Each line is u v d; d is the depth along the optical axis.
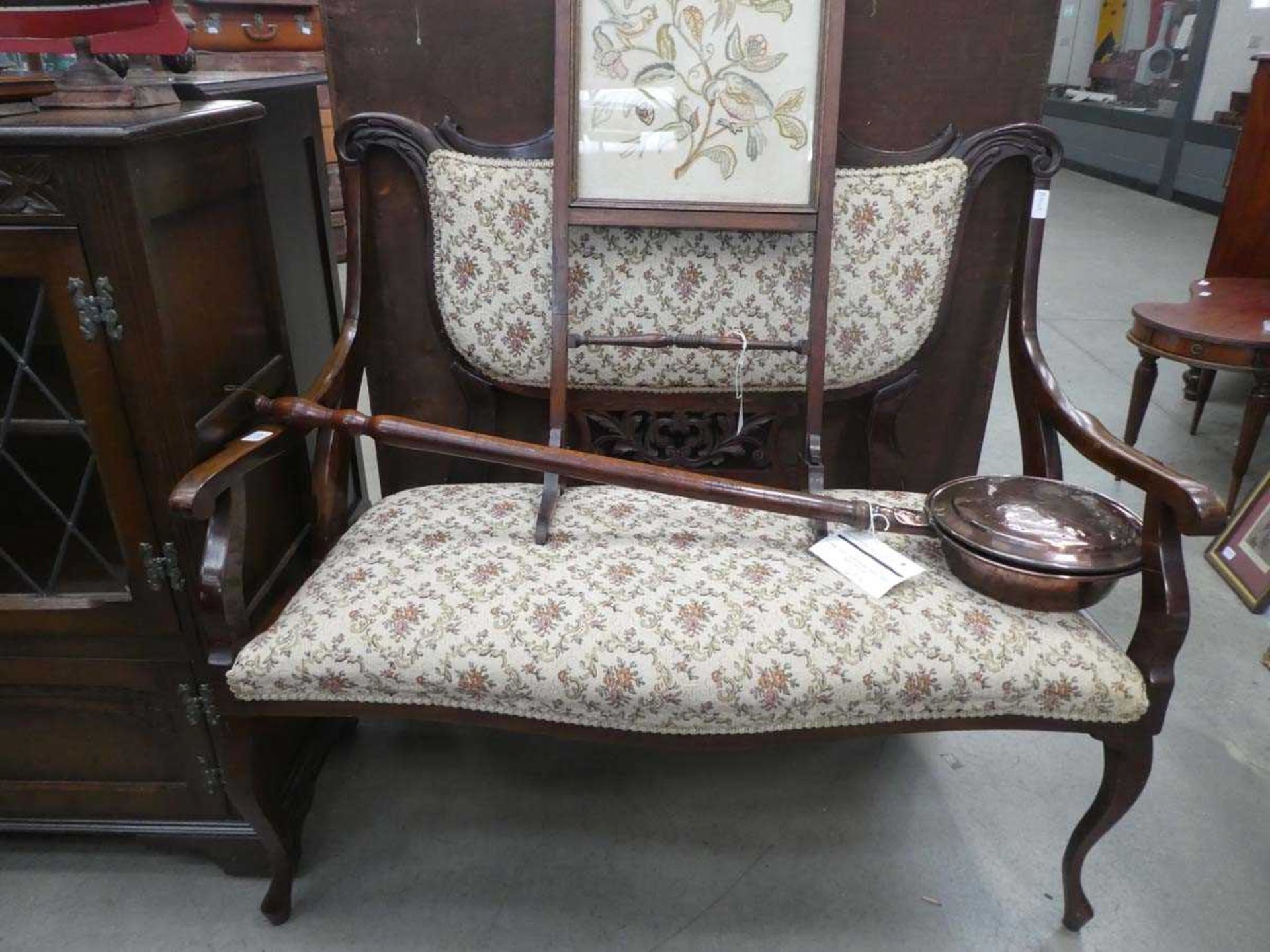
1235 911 1.34
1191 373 2.97
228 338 1.25
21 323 1.10
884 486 1.62
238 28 3.30
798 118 1.35
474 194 1.39
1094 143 7.43
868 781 1.57
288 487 1.43
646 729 1.12
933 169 1.40
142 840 1.36
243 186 1.28
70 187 1.00
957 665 1.09
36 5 1.06
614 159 1.36
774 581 1.20
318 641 1.10
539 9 1.37
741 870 1.40
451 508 1.38
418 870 1.39
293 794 1.38
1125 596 2.09
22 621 1.20
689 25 1.33
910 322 1.46
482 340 1.46
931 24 1.37
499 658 1.09
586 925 1.30
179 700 1.26
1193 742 1.66
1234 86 5.75
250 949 1.27
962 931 1.30
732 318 1.43
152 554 1.17
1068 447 2.78
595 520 1.34
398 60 1.40
